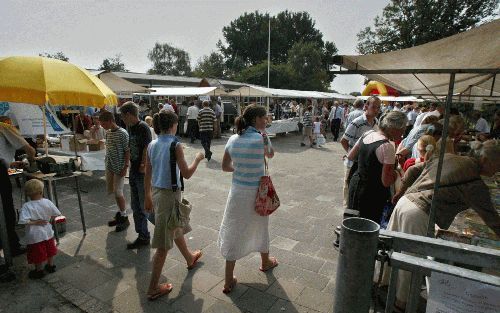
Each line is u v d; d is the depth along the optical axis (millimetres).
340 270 1324
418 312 2338
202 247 3768
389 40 23391
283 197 5809
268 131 13969
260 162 2717
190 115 12688
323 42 65875
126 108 3451
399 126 2912
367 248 1248
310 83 51844
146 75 36188
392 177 2904
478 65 2051
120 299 2771
